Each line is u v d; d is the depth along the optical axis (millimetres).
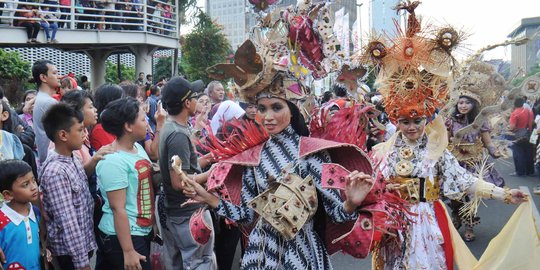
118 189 3607
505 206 8508
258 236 2762
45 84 5414
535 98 4863
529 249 4090
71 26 15781
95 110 4684
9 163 3322
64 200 3500
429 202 4051
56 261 3600
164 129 3992
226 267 5160
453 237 4082
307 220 2713
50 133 3625
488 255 4223
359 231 2602
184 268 4117
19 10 14016
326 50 2914
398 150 4125
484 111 4996
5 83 12891
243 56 2686
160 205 4195
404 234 3971
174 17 20922
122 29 17828
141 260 3760
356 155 2773
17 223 3346
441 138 4082
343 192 2627
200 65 17719
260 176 2744
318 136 2883
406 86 3936
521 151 11203
